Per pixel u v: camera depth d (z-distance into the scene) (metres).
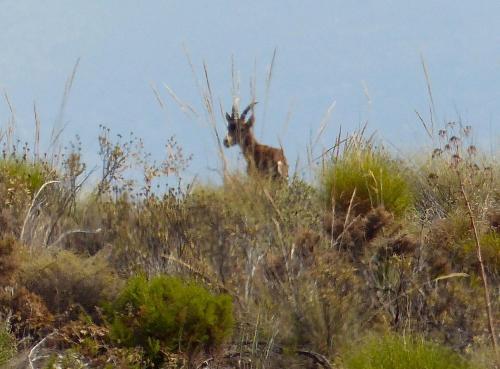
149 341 17.38
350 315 18.81
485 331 18.36
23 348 17.84
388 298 19.42
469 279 21.16
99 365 17.11
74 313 19.14
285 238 20.75
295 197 22.84
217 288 20.05
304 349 18.66
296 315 18.81
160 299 18.16
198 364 17.88
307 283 19.31
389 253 20.88
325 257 20.11
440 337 18.45
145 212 21.97
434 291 19.11
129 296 18.50
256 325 18.38
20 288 19.16
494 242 22.41
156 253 21.22
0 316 18.33
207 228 20.92
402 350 16.52
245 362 18.12
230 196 22.06
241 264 20.55
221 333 17.97
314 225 22.27
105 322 18.09
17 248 20.11
